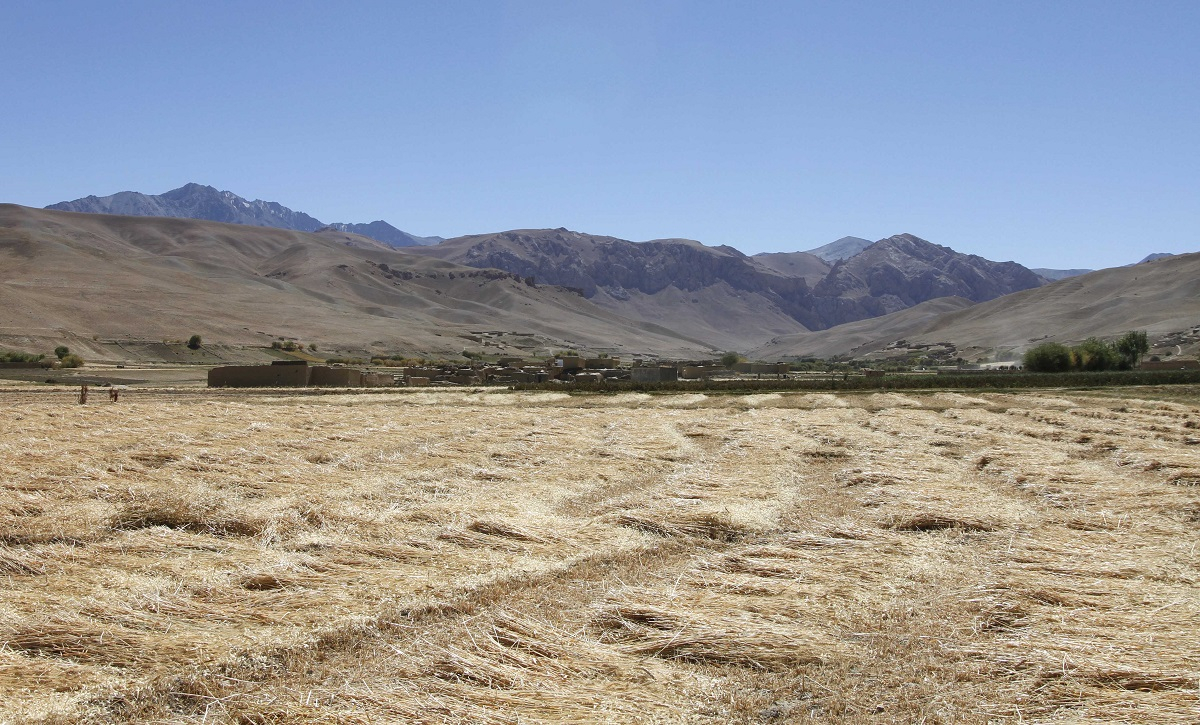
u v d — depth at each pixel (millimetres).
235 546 16672
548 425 48562
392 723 9328
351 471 28266
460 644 11609
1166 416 51938
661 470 30000
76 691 10102
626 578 15203
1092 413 54469
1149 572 14961
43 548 16094
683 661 11375
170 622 12242
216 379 113500
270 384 114062
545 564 15727
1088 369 143625
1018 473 27094
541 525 18719
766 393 95375
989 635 12070
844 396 83938
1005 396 80312
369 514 19469
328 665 11156
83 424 42812
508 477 27094
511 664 11008
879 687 10492
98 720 9594
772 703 10180
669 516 19453
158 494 20406
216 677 10602
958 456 33969
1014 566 15594
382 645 11812
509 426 47250
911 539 17562
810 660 11234
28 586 13578
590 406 72750
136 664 10844
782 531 19328
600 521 19578
